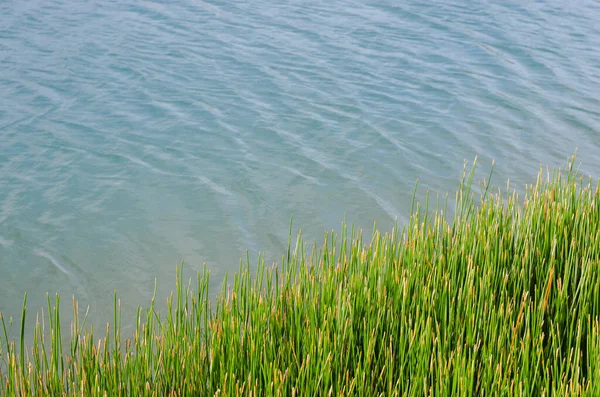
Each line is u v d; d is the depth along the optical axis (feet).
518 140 26.37
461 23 39.60
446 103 29.45
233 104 28.94
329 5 42.86
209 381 11.19
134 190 22.66
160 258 19.44
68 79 30.73
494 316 11.46
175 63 33.04
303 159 24.80
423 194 22.80
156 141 25.80
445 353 11.25
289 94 29.96
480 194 22.75
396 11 41.75
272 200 22.35
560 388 10.18
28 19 38.40
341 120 27.76
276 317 11.99
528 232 14.39
